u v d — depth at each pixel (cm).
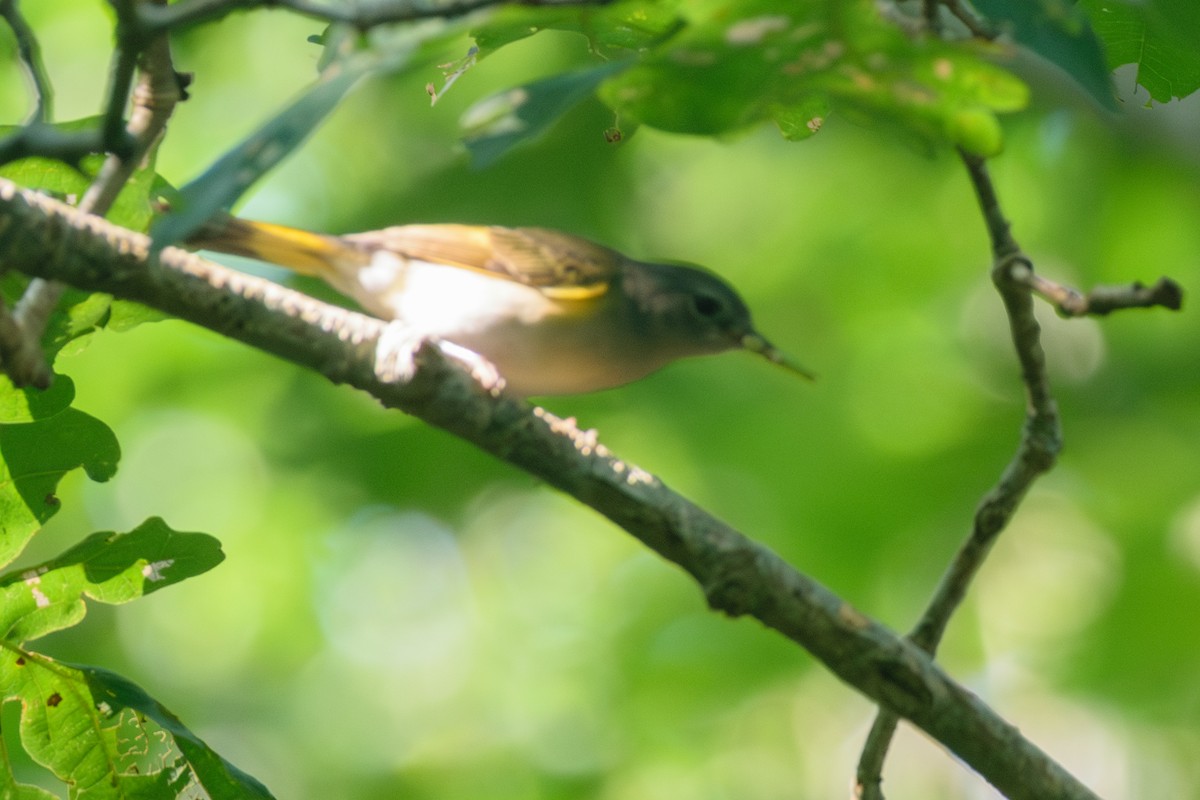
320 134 1561
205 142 1556
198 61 1565
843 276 1678
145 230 512
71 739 497
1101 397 1599
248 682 1639
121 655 1563
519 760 1531
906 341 1644
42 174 504
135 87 461
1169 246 1642
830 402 1548
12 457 498
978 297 1658
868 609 1416
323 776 1573
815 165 1697
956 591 561
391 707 1638
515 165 1561
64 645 1534
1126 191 1598
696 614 1486
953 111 316
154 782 500
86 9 1474
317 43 445
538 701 1588
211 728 1588
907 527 1451
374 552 1662
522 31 466
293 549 1630
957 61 303
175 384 1492
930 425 1559
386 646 1670
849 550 1433
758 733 1540
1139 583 1419
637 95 315
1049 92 1371
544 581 1688
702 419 1504
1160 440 1545
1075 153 1598
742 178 1698
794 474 1481
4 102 1365
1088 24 346
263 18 1586
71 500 1564
